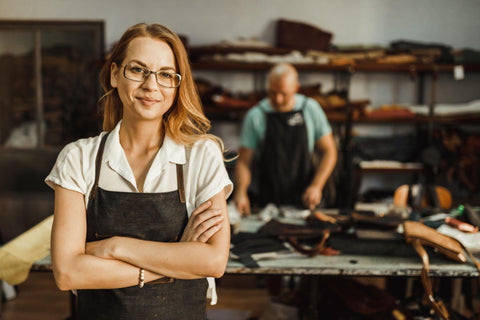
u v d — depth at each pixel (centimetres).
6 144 540
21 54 525
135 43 120
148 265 120
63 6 511
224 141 522
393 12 512
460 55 470
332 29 514
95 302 130
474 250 214
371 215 259
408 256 214
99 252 120
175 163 129
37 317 327
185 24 511
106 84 134
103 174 126
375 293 246
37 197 539
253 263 200
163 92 122
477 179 473
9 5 513
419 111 478
